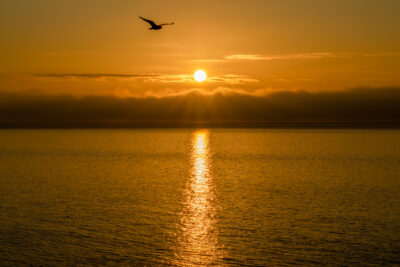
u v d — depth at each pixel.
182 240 38.25
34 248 35.78
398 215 47.16
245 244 37.16
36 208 51.19
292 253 34.62
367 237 38.56
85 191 64.81
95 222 44.31
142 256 34.22
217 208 51.50
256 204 54.06
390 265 31.95
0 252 34.69
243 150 160.88
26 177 82.44
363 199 57.34
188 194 62.06
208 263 32.84
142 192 63.84
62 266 31.88
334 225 42.97
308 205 53.16
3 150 161.62
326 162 112.69
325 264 32.28
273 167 100.56
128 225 43.25
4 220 44.84
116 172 91.00
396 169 95.50
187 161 117.19
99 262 32.78
